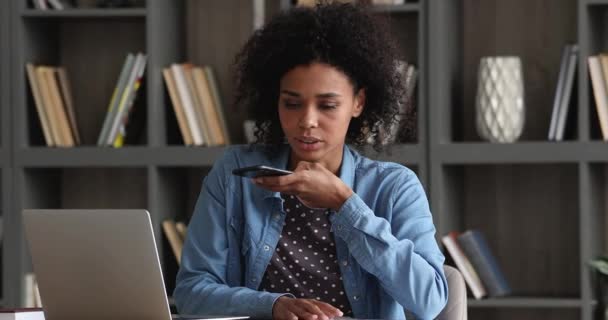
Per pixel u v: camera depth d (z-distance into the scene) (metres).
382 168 2.38
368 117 2.46
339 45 2.24
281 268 2.29
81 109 4.57
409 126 2.61
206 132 4.19
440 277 2.23
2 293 4.36
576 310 4.25
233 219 2.38
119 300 1.98
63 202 4.62
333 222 2.15
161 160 4.14
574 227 4.29
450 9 4.15
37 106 4.25
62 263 2.01
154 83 4.15
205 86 4.19
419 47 3.99
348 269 2.27
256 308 2.12
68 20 4.52
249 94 2.48
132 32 4.56
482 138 4.09
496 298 4.02
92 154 4.18
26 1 4.29
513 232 4.35
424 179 3.98
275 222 2.32
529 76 4.29
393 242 2.15
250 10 4.48
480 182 4.38
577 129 4.06
